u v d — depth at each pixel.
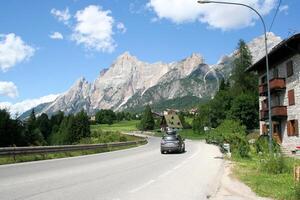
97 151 38.47
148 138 102.06
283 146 46.06
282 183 13.95
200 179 15.62
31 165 22.02
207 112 108.75
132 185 13.57
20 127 47.12
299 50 41.34
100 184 13.70
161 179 15.52
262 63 51.62
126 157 29.88
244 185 13.80
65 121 104.94
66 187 12.78
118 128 174.12
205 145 54.72
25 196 10.83
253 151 32.72
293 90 44.03
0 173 17.36
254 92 97.75
